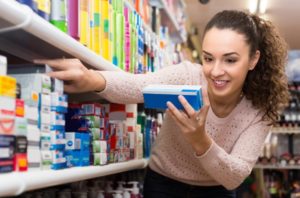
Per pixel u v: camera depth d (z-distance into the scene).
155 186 1.83
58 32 1.07
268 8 5.26
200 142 1.33
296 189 4.43
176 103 1.27
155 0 2.89
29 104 0.94
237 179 1.46
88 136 1.29
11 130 0.84
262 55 1.58
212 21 1.45
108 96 1.38
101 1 1.57
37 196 1.29
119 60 1.76
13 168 0.85
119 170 1.58
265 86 1.58
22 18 0.90
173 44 3.62
